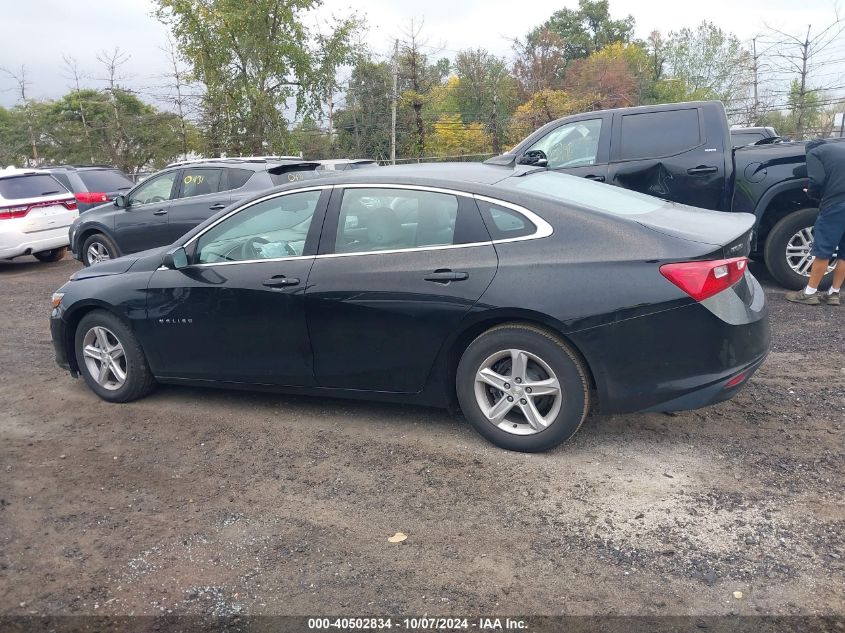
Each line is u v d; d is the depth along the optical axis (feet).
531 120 73.36
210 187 32.68
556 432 13.50
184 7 67.36
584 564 10.54
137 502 12.97
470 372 14.01
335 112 76.02
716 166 24.66
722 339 12.74
